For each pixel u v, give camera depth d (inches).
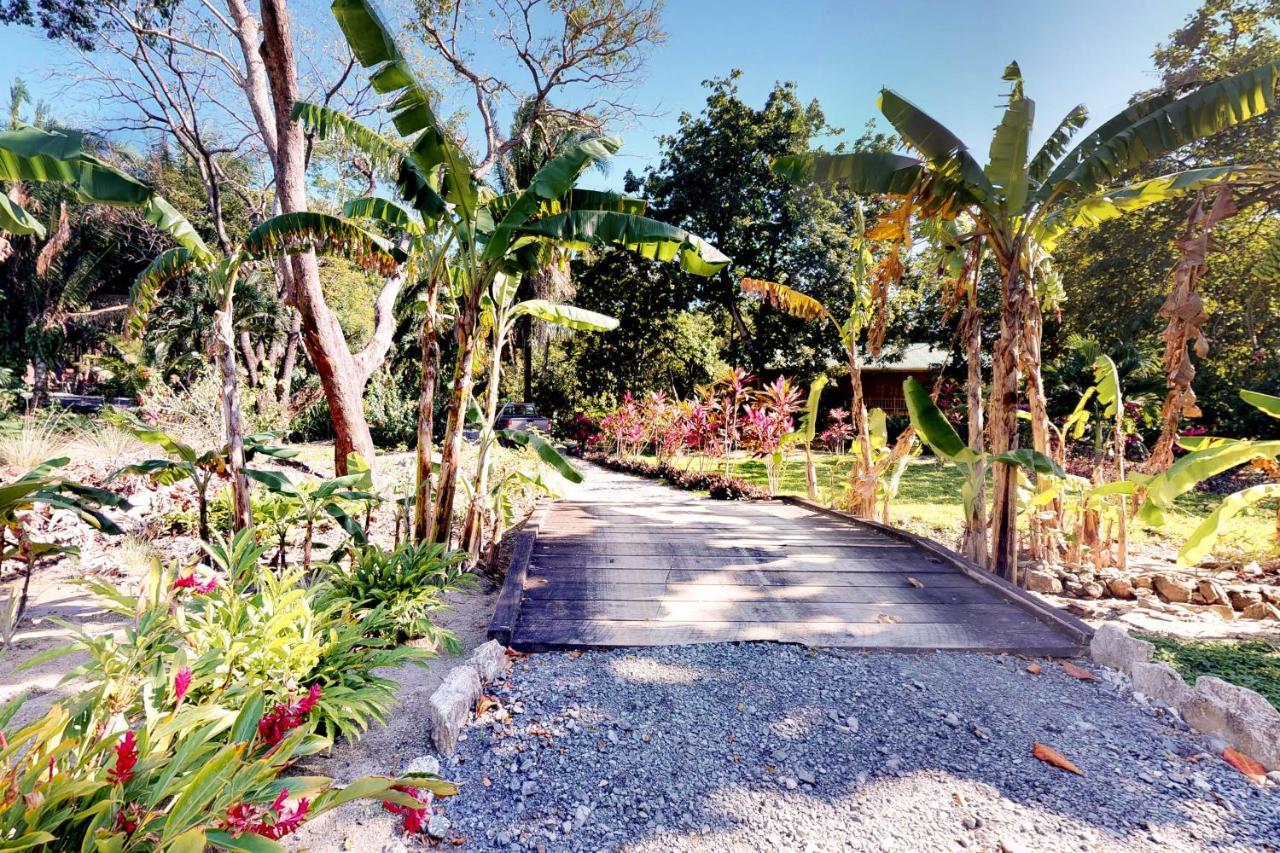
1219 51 445.1
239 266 167.9
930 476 478.9
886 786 85.0
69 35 422.9
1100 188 171.8
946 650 128.1
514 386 983.0
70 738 62.8
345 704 85.9
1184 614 169.2
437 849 73.7
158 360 476.4
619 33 504.1
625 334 808.9
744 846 74.3
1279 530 211.5
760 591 160.1
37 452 258.5
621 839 75.6
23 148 125.9
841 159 180.7
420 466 174.9
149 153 705.0
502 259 176.6
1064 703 107.7
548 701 106.3
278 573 153.6
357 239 183.3
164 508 222.5
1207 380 474.3
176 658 76.9
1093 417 337.4
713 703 106.0
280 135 285.1
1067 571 208.7
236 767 57.7
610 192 191.9
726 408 416.8
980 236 194.4
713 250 177.2
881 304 210.5
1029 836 75.6
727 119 724.7
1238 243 395.2
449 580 153.4
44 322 587.5
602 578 170.1
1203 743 95.7
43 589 151.1
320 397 655.1
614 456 574.9
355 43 141.1
